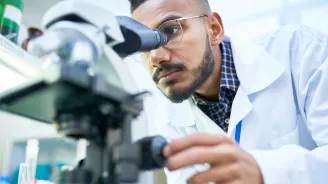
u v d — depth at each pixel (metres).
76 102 0.40
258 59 1.22
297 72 1.15
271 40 1.32
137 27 0.55
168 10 1.02
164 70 0.99
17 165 1.21
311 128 1.00
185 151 0.45
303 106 1.10
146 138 0.44
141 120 0.49
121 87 0.41
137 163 0.41
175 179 1.15
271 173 0.56
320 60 1.09
